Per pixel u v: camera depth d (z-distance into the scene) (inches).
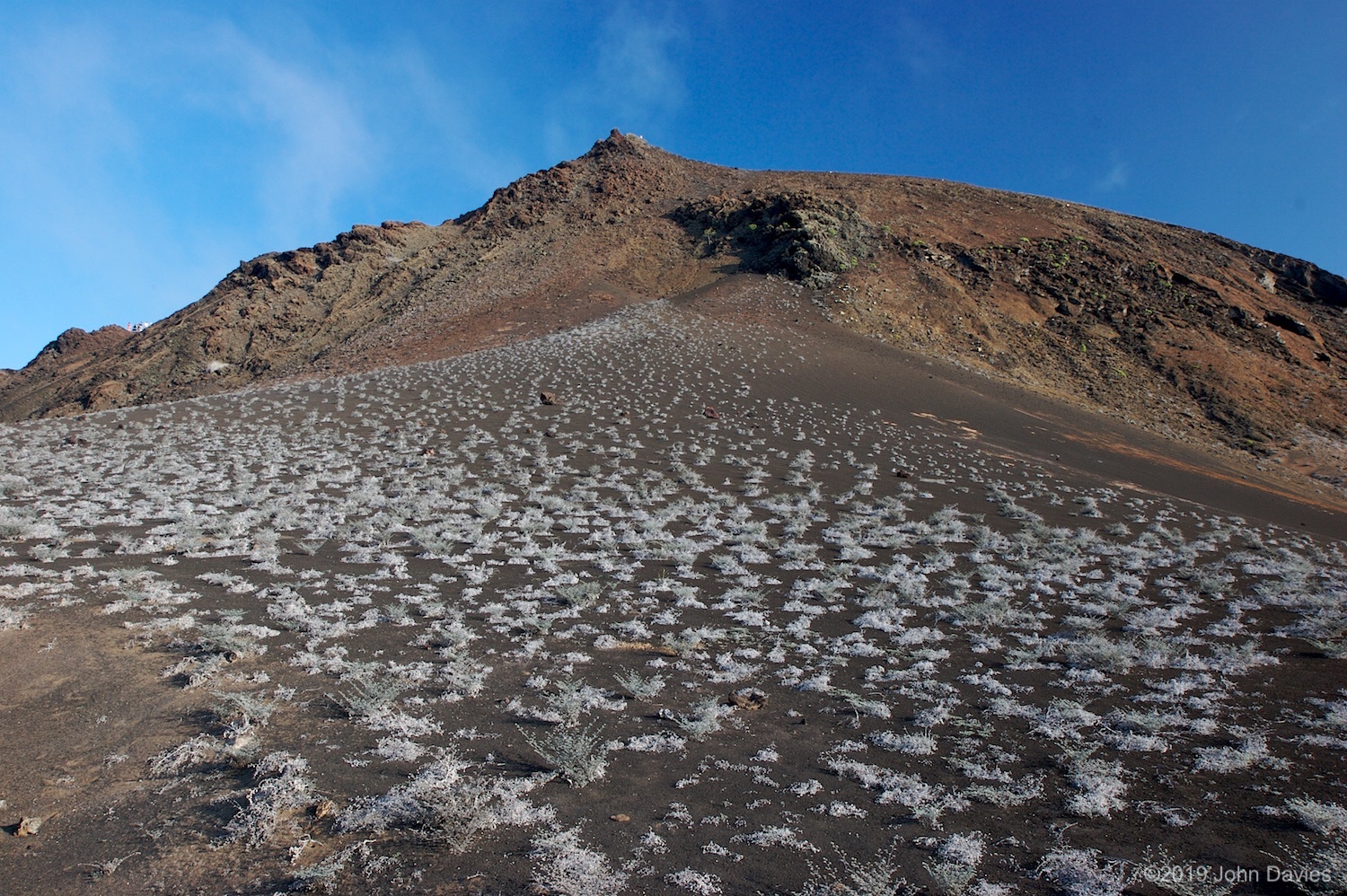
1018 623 468.1
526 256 3511.3
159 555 555.5
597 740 297.3
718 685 359.6
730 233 3334.2
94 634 392.8
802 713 329.4
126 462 952.3
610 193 4156.0
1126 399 2196.1
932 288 2637.8
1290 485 1692.9
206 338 3417.8
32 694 325.4
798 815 243.9
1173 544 775.7
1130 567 639.1
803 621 457.7
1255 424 2091.5
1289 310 2923.2
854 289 2578.7
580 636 422.0
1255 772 273.4
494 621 438.3
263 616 433.1
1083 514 904.9
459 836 226.5
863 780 267.9
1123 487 1135.6
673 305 2549.2
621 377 1665.8
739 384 1646.2
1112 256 2950.3
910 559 623.8
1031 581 577.6
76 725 300.4
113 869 215.0
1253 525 958.4
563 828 234.5
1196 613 505.0
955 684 365.4
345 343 3009.4
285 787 253.1
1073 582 584.1
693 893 202.4
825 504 861.8
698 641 414.6
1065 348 2445.9
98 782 261.9
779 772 273.7
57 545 564.1
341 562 557.9
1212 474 1456.7
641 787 260.7
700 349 1936.5
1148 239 3265.3
